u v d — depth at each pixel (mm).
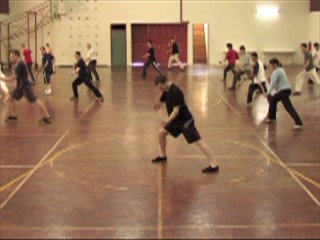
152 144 8062
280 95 9453
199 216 4980
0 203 5371
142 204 5324
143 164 6891
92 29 24469
